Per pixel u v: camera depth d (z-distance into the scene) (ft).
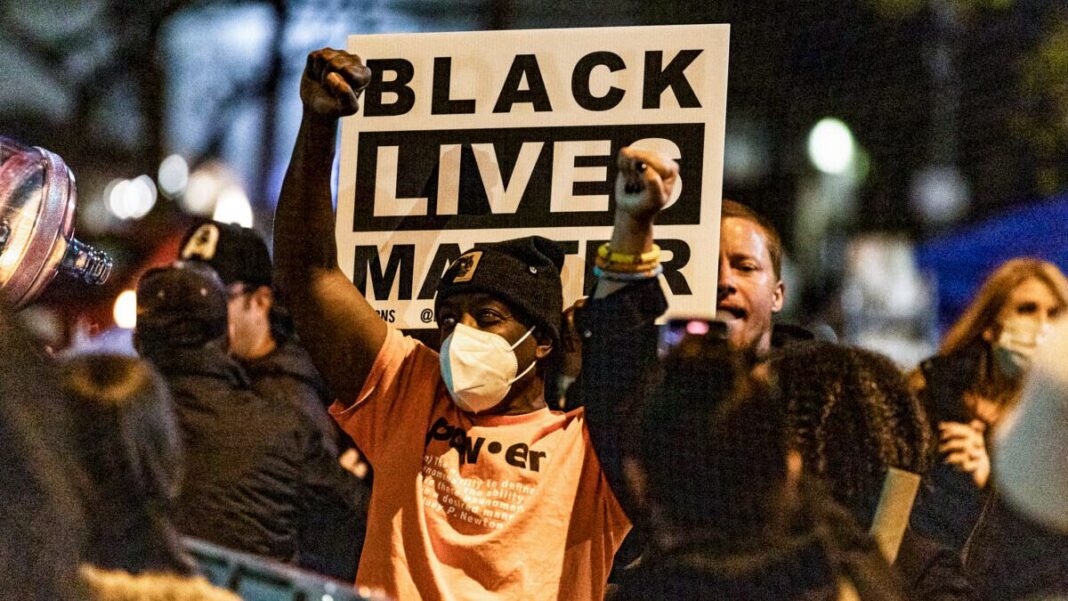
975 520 36.99
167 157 88.43
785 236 83.56
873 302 82.64
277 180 90.07
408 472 34.17
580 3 76.48
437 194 38.47
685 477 30.63
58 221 32.17
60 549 18.22
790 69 79.15
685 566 30.04
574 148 38.14
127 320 52.54
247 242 48.60
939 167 85.87
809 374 32.65
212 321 42.42
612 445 32.09
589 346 32.91
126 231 82.48
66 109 88.53
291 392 46.70
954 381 41.73
